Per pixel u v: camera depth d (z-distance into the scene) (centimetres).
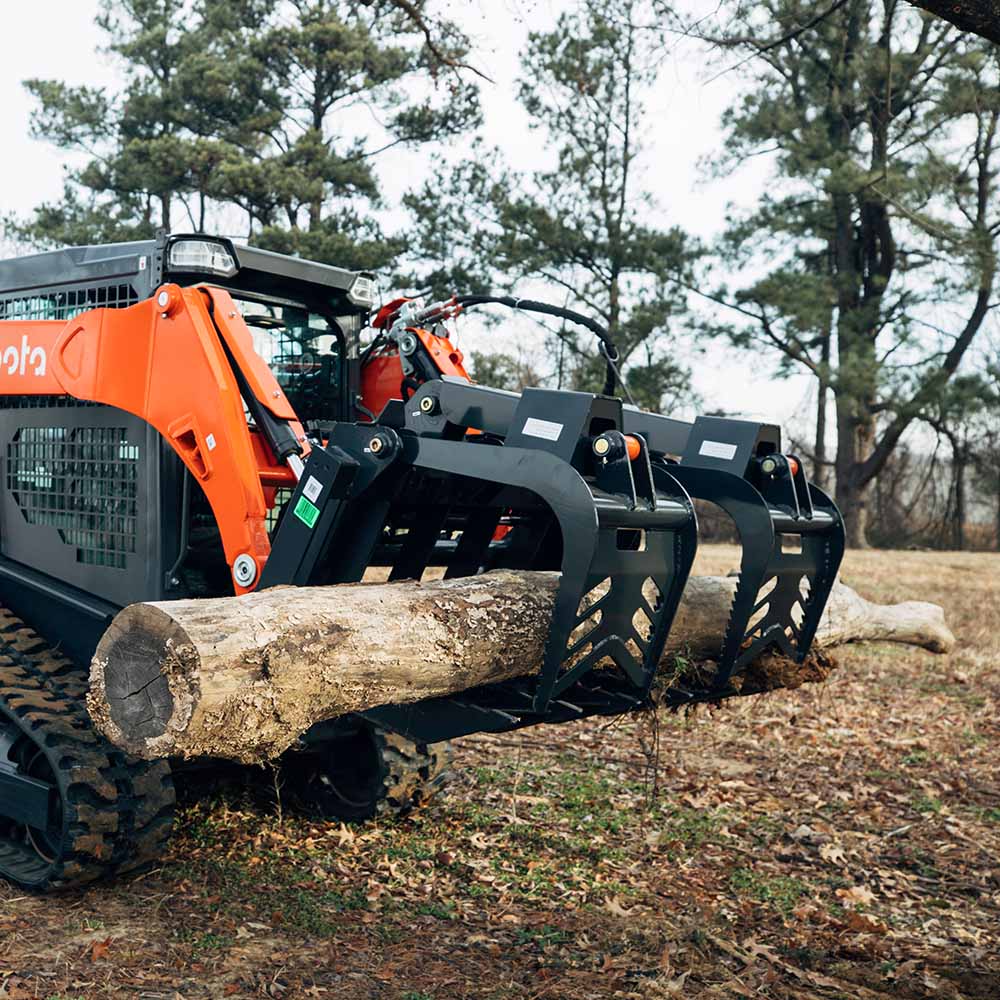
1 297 483
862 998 340
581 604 353
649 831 500
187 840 453
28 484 470
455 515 424
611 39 2359
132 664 297
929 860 482
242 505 381
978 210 2531
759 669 416
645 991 329
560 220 2550
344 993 321
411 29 827
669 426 422
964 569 2044
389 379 500
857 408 2555
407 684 320
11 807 405
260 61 2442
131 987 317
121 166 2608
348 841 463
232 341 393
